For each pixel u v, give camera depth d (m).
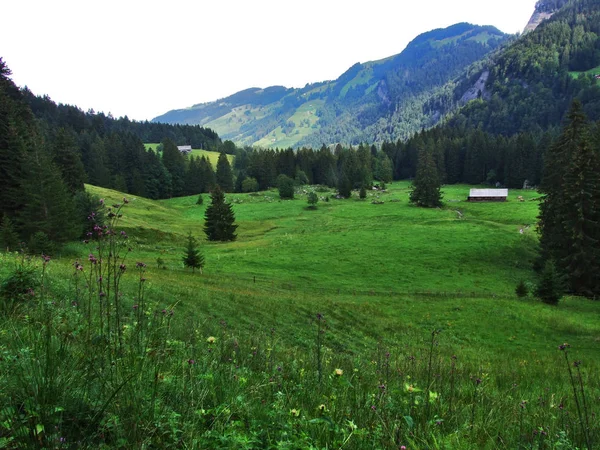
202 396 3.71
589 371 15.53
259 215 114.94
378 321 27.19
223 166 163.38
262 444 3.28
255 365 6.89
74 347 3.99
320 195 151.38
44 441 2.48
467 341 25.42
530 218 91.56
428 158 117.62
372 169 191.75
